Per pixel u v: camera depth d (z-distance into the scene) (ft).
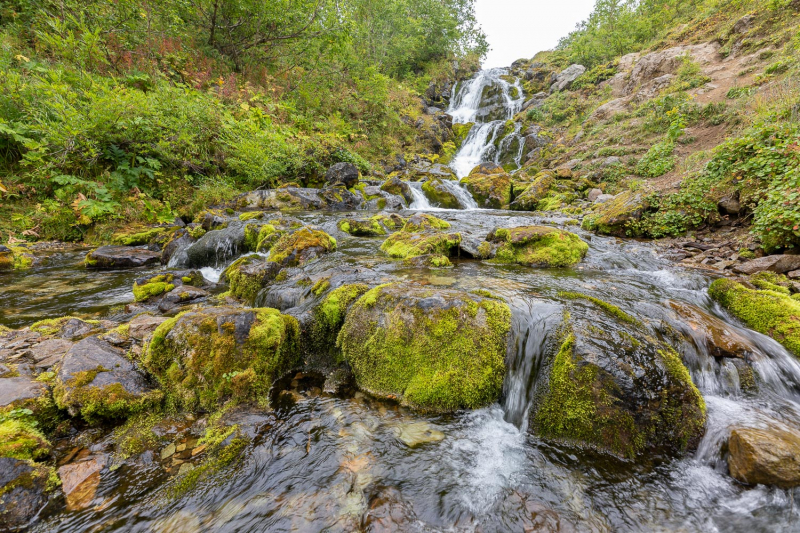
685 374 7.98
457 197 45.88
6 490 5.66
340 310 11.60
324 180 44.88
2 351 9.63
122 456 7.12
